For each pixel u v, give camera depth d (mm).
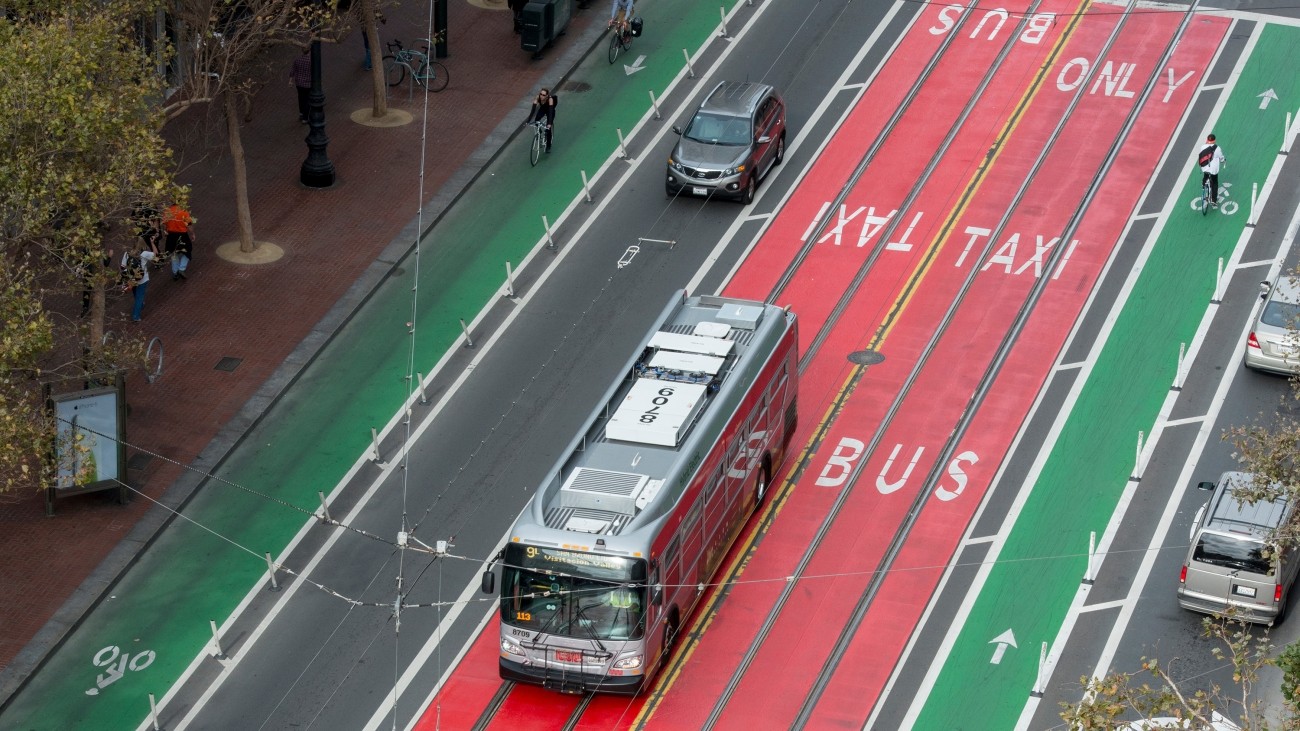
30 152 52312
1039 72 86812
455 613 58625
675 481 54094
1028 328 71000
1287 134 81562
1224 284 72938
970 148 81688
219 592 59594
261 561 60812
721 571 59500
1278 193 78062
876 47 89250
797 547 60469
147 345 69062
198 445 65250
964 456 64625
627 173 80938
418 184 79875
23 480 55469
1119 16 90750
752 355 59812
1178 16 90625
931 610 57906
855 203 78438
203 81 65875
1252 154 80438
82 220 54094
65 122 52500
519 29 90000
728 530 59031
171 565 60625
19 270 52438
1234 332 70375
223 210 77438
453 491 63750
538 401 67812
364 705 55031
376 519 62562
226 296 72562
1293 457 49375
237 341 70188
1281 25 89500
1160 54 87688
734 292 73250
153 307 71500
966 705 54250
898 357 69500
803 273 74250
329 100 85562
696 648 56281
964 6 92188
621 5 92562
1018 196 78438
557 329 71562
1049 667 55219
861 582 59031
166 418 66312
